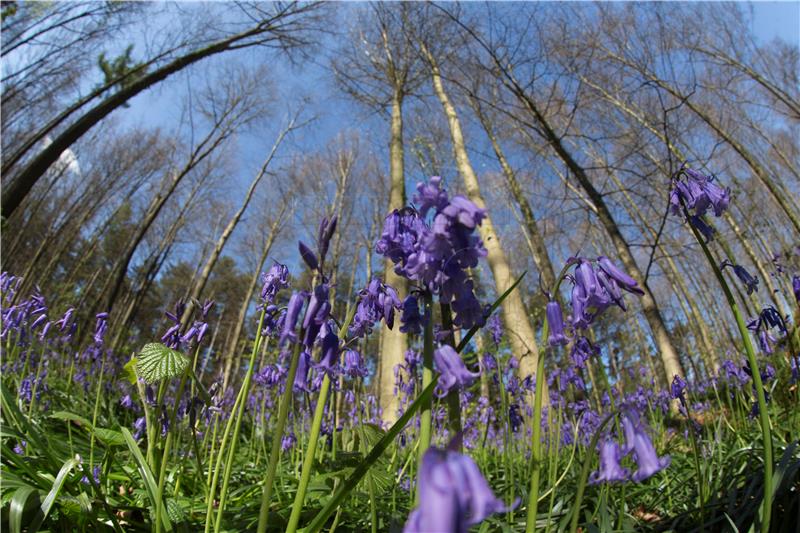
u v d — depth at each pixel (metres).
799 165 17.34
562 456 4.93
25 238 28.67
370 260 23.62
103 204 28.53
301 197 26.39
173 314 2.56
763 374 3.90
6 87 16.94
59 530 2.28
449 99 17.08
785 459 2.21
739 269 2.11
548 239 17.06
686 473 3.62
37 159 13.48
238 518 2.85
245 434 7.97
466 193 13.59
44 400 5.22
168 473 3.76
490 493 0.79
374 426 2.33
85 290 25.91
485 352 4.15
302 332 1.42
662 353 12.34
